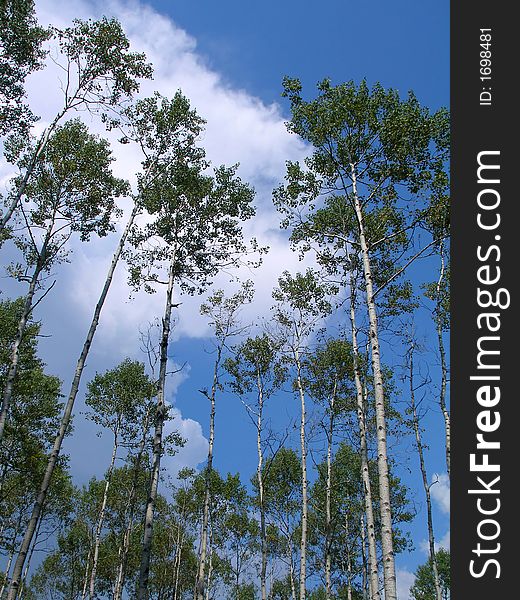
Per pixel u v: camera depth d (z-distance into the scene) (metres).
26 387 26.23
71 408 16.73
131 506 29.66
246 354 27.33
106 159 21.88
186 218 22.34
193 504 35.97
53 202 21.14
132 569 37.66
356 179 17.02
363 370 21.20
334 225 19.67
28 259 20.89
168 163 22.05
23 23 19.72
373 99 17.05
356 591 32.59
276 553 36.00
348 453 29.20
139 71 20.14
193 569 42.47
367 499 17.36
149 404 28.94
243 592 40.72
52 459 16.00
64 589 39.09
